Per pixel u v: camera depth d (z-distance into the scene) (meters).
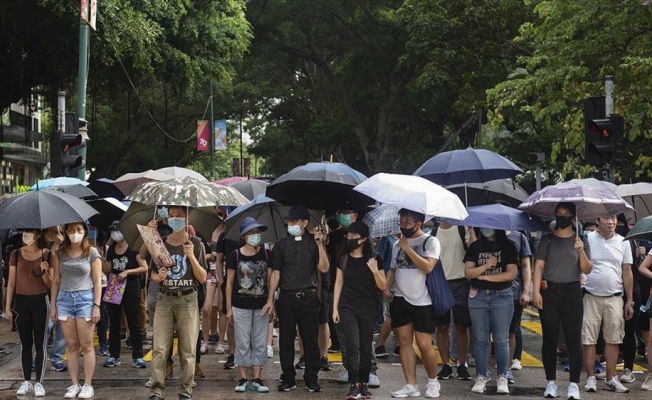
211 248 13.96
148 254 9.86
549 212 10.67
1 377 11.50
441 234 11.51
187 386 9.50
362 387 9.96
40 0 25.69
